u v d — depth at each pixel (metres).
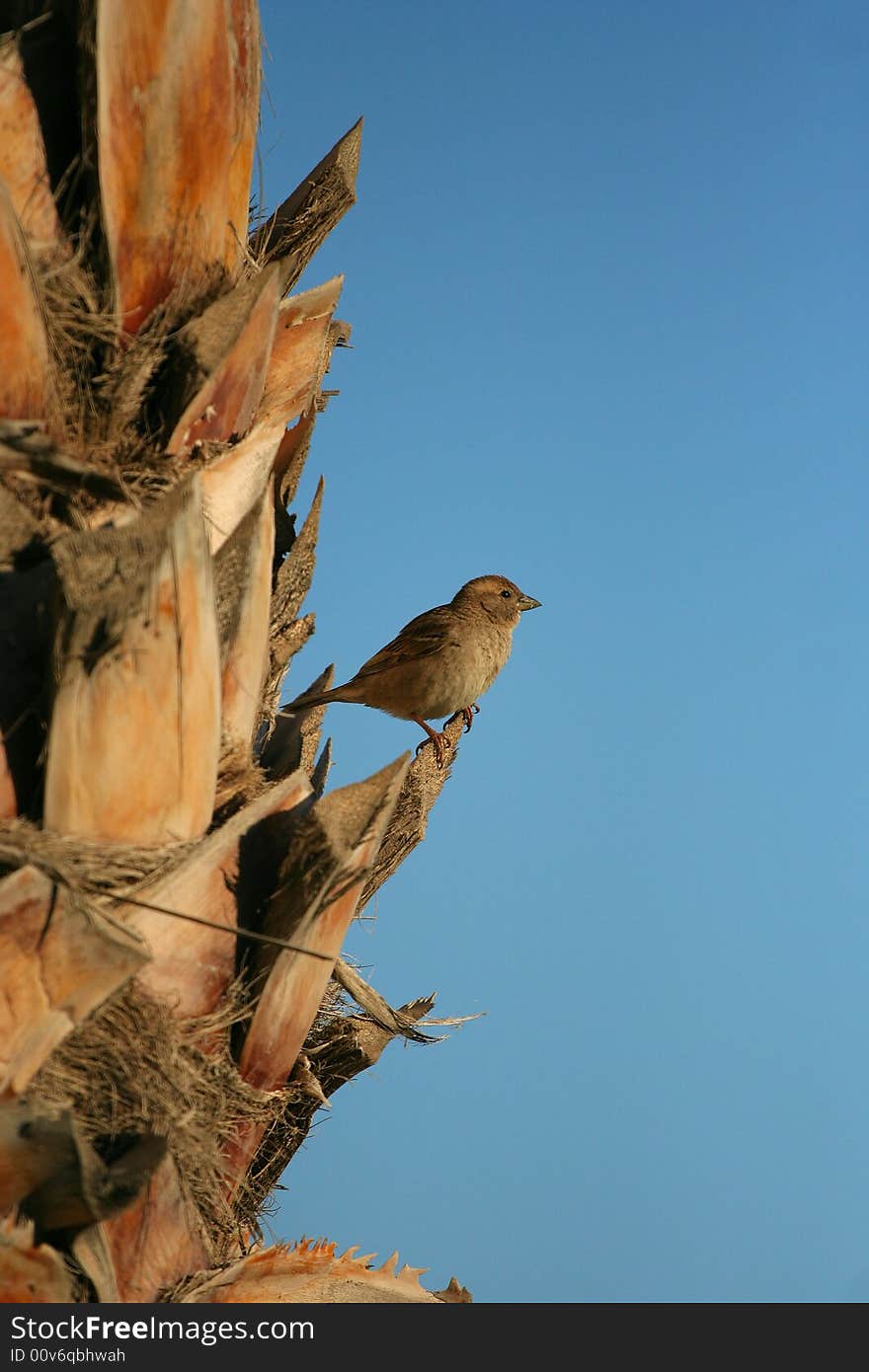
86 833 6.20
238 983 6.71
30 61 6.90
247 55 7.43
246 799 7.25
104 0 6.73
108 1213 5.71
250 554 7.35
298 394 7.86
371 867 7.07
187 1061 6.52
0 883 5.61
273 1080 6.99
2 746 6.15
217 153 7.23
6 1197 5.69
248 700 7.37
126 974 5.75
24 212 6.86
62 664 6.11
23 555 6.55
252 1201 7.44
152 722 6.34
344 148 8.66
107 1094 6.10
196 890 6.54
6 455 6.53
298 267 8.58
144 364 7.05
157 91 6.97
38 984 5.66
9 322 6.45
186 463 7.29
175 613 6.36
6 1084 5.60
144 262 7.10
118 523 6.85
